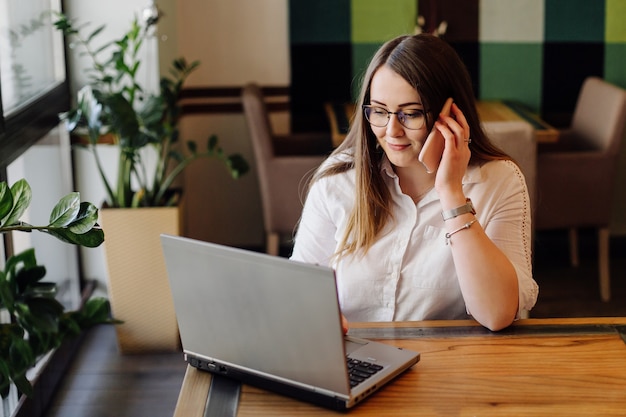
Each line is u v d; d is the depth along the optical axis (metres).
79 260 4.10
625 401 1.63
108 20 3.87
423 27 4.86
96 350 3.89
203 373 1.78
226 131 4.96
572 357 1.81
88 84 3.89
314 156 4.59
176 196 3.87
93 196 4.01
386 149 2.04
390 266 2.14
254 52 4.88
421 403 1.64
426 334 1.94
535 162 3.89
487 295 1.94
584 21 4.90
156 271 3.73
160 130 3.63
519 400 1.64
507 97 5.00
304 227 2.27
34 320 2.45
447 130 1.96
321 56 4.90
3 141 2.83
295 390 1.65
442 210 2.06
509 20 4.89
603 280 4.45
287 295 1.56
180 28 4.83
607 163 4.34
